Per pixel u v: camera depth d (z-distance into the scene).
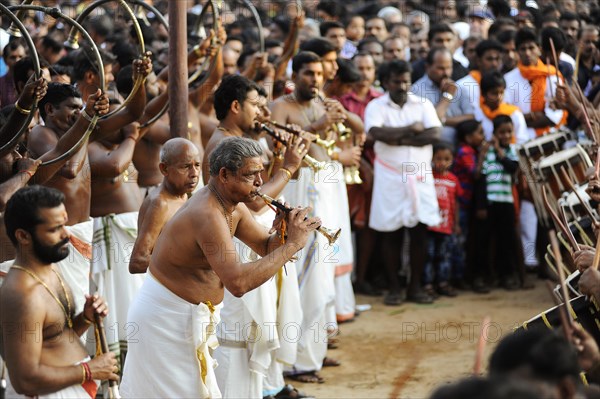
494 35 12.22
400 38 11.64
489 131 10.51
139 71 6.33
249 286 5.11
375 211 9.90
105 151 6.99
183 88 6.73
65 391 4.55
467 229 10.51
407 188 9.73
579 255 5.14
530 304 9.80
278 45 11.48
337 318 8.94
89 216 6.79
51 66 7.81
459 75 11.70
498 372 3.32
